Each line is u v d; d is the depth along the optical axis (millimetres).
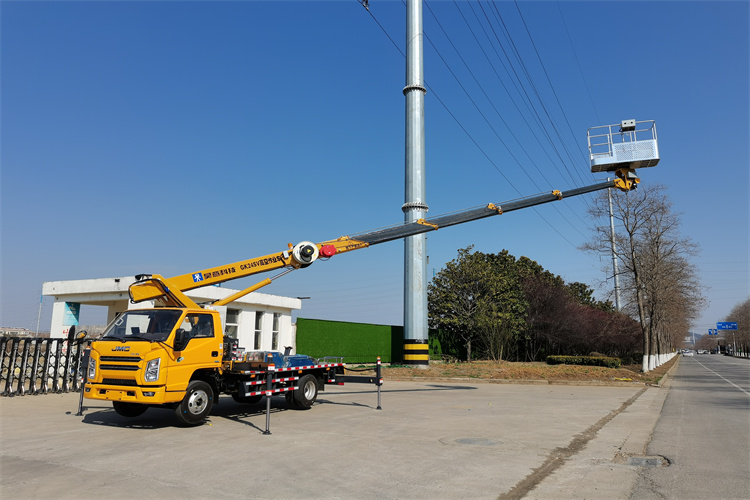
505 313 37344
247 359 11930
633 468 7277
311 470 6887
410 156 26484
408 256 26641
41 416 11164
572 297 42719
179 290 11578
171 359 9984
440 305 38656
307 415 12125
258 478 6465
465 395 17422
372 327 32500
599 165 16797
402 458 7641
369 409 13398
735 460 7824
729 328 113250
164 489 5957
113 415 11508
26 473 6570
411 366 25953
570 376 24719
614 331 43531
